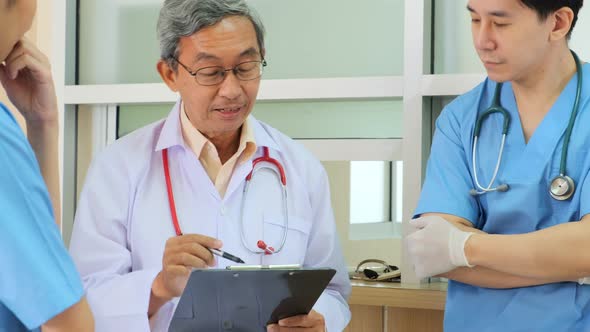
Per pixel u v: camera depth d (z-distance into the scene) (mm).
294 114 2539
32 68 1275
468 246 1546
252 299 1364
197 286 1306
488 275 1562
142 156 1729
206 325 1422
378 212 2504
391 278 2338
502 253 1510
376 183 2504
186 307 1364
